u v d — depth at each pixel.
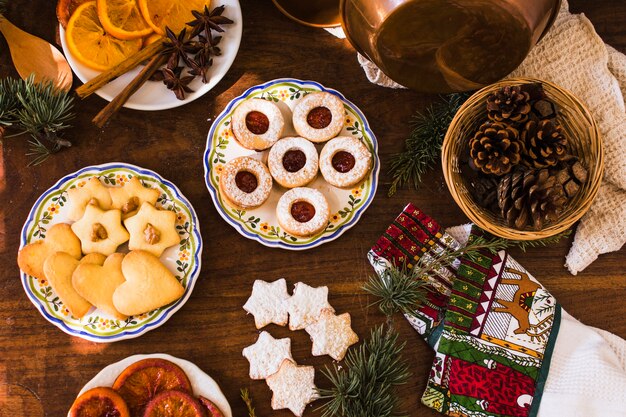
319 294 0.92
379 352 0.88
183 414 0.86
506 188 0.87
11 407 0.89
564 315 0.93
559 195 0.86
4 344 0.90
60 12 0.91
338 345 0.91
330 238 0.93
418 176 0.94
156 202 0.92
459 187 0.90
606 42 0.99
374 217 0.96
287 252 0.94
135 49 0.93
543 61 0.96
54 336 0.90
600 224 0.95
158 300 0.88
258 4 0.97
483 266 0.92
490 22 0.79
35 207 0.90
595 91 0.96
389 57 0.85
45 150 0.92
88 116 0.94
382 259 0.93
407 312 0.91
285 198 0.92
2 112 0.89
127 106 0.92
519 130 0.89
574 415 0.90
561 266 0.96
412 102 0.98
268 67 0.97
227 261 0.93
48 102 0.89
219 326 0.92
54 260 0.88
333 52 0.98
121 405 0.85
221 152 0.94
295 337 0.92
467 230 0.95
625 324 0.96
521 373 0.91
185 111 0.96
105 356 0.90
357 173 0.93
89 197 0.90
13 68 0.94
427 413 0.92
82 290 0.87
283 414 0.91
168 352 0.91
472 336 0.91
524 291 0.92
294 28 0.98
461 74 0.87
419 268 0.91
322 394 0.90
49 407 0.89
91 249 0.89
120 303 0.88
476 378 0.90
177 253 0.91
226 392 0.91
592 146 0.91
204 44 0.92
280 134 0.94
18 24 0.94
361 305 0.94
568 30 0.95
